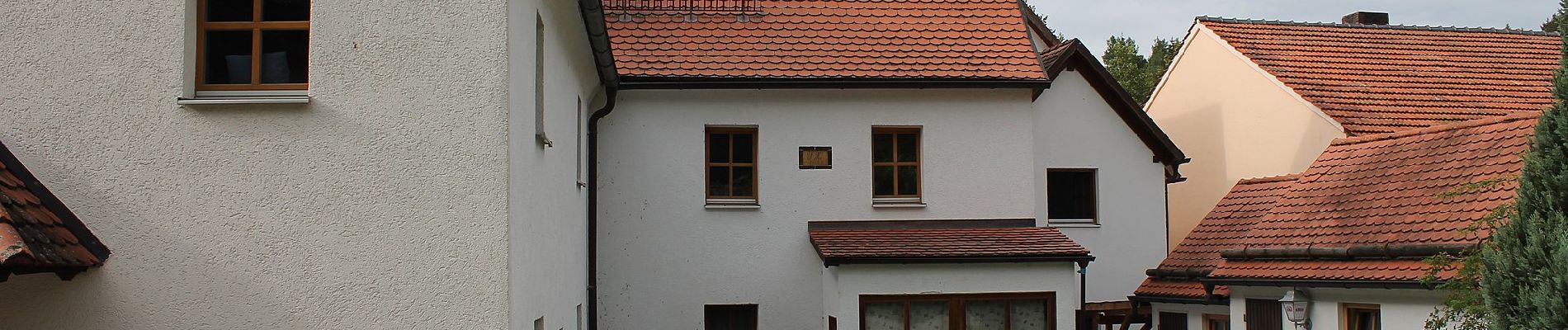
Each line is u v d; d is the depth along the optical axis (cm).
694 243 1647
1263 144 2255
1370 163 1443
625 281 1628
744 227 1659
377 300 805
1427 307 1158
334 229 805
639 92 1652
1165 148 1944
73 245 765
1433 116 2123
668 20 1753
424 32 813
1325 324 1294
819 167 1681
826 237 1620
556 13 1081
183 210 797
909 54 1738
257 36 831
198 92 823
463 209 810
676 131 1656
